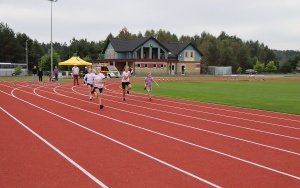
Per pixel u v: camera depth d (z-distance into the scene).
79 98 23.94
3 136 11.20
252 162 8.53
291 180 7.21
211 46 111.88
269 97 26.66
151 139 11.04
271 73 112.44
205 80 54.88
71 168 7.86
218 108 19.55
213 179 7.22
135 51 78.06
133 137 11.31
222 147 10.09
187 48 87.94
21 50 102.94
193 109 18.98
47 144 10.16
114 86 37.91
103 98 24.31
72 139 10.87
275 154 9.34
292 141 11.02
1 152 9.20
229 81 52.69
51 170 7.70
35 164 8.14
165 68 78.94
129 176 7.35
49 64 82.38
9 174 7.41
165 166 8.10
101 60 79.00
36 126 13.02
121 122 14.27
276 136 11.81
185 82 48.03
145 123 14.13
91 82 22.48
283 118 16.06
